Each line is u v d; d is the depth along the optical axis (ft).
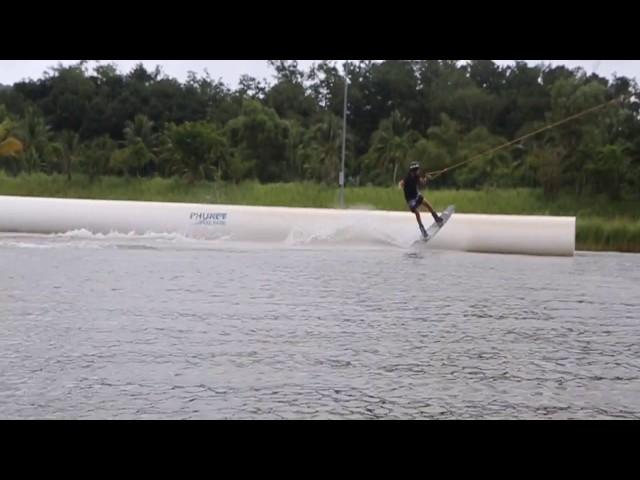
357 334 25.29
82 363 20.67
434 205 110.83
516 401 18.38
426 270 45.19
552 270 50.21
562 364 22.11
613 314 31.32
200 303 30.45
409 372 20.68
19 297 30.83
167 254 50.21
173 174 132.36
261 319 27.43
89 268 41.01
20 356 21.24
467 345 24.22
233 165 131.64
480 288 38.04
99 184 129.49
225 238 60.85
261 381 19.42
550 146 127.85
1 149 130.00
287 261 47.57
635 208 111.86
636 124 127.54
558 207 112.57
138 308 28.96
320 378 19.83
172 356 21.66
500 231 61.36
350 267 45.01
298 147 139.44
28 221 62.54
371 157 138.00
